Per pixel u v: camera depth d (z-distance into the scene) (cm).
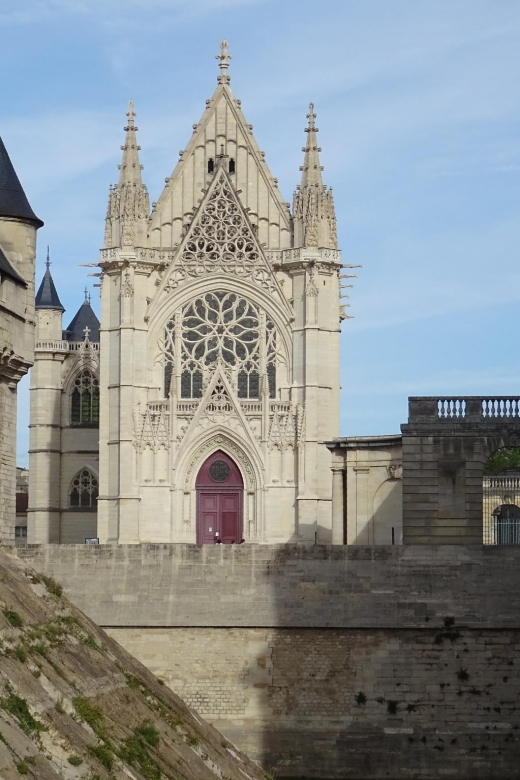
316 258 12431
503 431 9075
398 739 8462
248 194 12769
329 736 8494
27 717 5316
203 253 12612
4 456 8044
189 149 12850
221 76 12900
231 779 6612
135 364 12469
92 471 14738
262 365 12488
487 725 8456
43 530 14638
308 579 8650
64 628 6969
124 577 8756
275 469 12369
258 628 8638
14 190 8325
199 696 8612
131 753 5772
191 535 12350
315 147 12731
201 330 12594
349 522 10888
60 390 14825
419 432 9125
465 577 8588
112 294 12619
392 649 8550
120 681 6756
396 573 8619
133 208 12612
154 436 12394
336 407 12475
